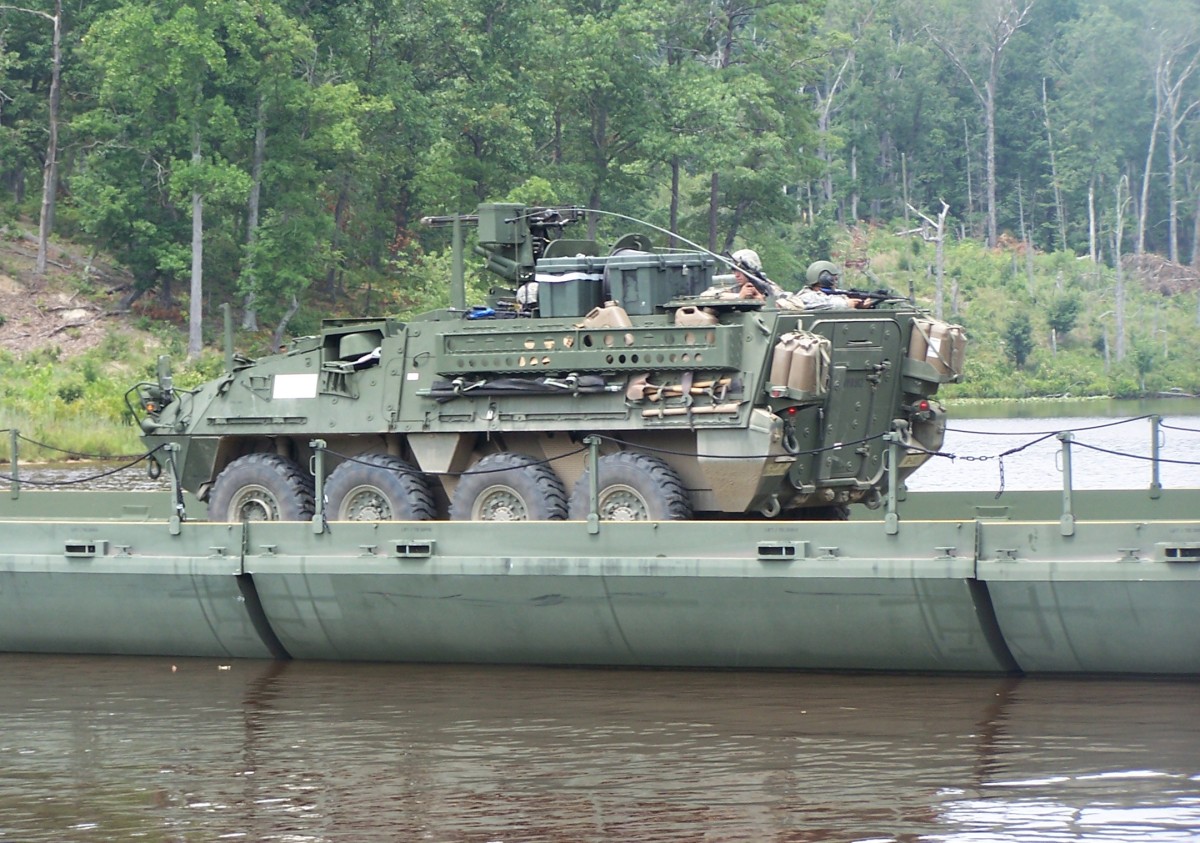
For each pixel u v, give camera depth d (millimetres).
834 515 30328
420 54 108062
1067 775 21594
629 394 27328
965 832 19672
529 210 31453
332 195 107812
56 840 20391
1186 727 23422
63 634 31078
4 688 28609
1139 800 20594
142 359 90375
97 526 30453
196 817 21125
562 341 27656
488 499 28859
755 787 21516
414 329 29688
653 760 22812
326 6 100188
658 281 28516
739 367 26734
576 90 104750
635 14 103500
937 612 25422
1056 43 170500
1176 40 157500
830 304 28281
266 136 97062
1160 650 24719
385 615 28516
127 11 90750
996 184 165125
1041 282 139125
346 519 30188
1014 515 32031
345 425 30266
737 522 26250
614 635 27344
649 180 122062
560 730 24500
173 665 30219
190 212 98625
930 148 167750
